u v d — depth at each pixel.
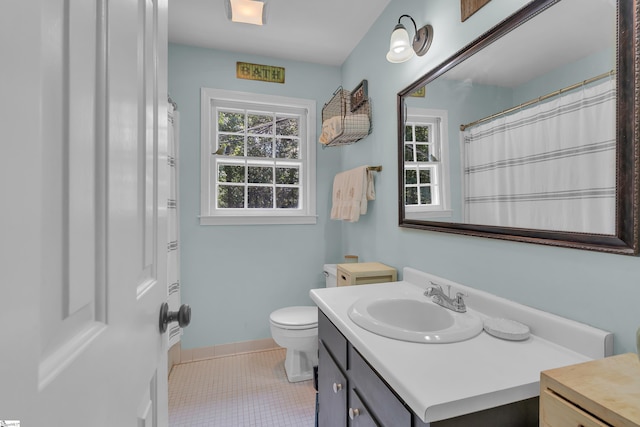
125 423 0.47
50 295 0.30
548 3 0.91
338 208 2.27
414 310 1.29
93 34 0.38
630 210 0.73
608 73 0.78
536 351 0.85
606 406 0.49
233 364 2.25
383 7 1.89
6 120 0.24
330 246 2.65
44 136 0.29
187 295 2.30
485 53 1.14
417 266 1.58
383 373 0.78
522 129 1.01
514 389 0.68
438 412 0.62
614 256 0.77
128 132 0.48
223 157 2.45
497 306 1.09
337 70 2.67
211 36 2.21
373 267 1.81
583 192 0.83
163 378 0.73
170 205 2.03
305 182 2.63
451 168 1.32
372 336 0.95
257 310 2.47
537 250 0.97
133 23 0.50
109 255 0.42
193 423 1.62
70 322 0.33
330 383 1.23
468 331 0.95
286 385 1.98
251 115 2.55
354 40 2.26
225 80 2.39
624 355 0.67
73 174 0.33
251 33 2.17
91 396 0.37
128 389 0.49
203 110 2.34
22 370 0.26
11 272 0.25
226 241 2.40
